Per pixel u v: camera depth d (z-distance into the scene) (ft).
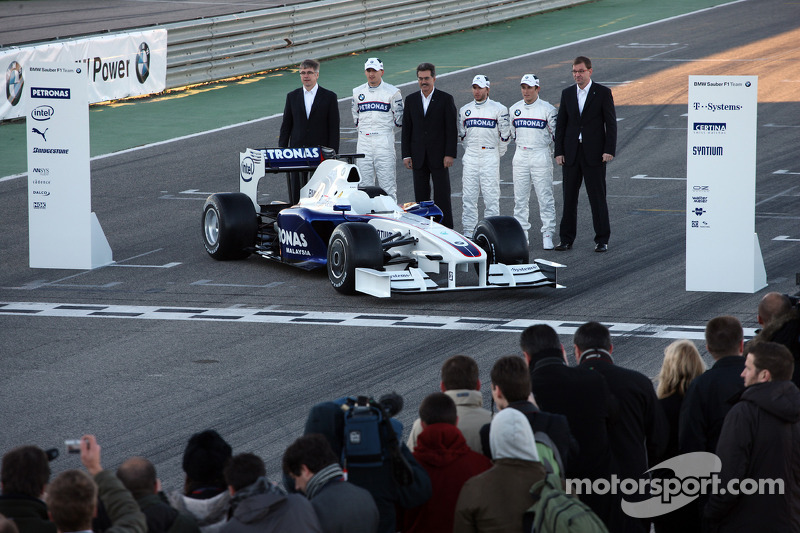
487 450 29.94
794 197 96.27
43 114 76.38
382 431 28.96
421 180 85.20
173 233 87.61
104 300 69.00
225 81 158.51
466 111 83.05
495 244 68.03
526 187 82.43
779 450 30.09
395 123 88.33
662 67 165.99
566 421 29.37
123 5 225.56
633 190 101.45
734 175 67.56
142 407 49.49
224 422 47.39
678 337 59.21
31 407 49.70
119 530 24.34
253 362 55.93
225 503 28.25
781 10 223.71
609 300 67.21
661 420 32.96
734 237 68.13
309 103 87.40
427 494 28.66
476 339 59.31
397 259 69.67
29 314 65.92
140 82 145.59
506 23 212.43
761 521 30.37
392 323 62.85
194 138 124.06
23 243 84.84
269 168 78.64
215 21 155.12
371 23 180.75
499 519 26.71
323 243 71.67
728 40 189.16
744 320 62.34
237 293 70.23
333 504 26.73
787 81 152.97
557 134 79.36
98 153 117.39
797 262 75.46
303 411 48.52
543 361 32.37
